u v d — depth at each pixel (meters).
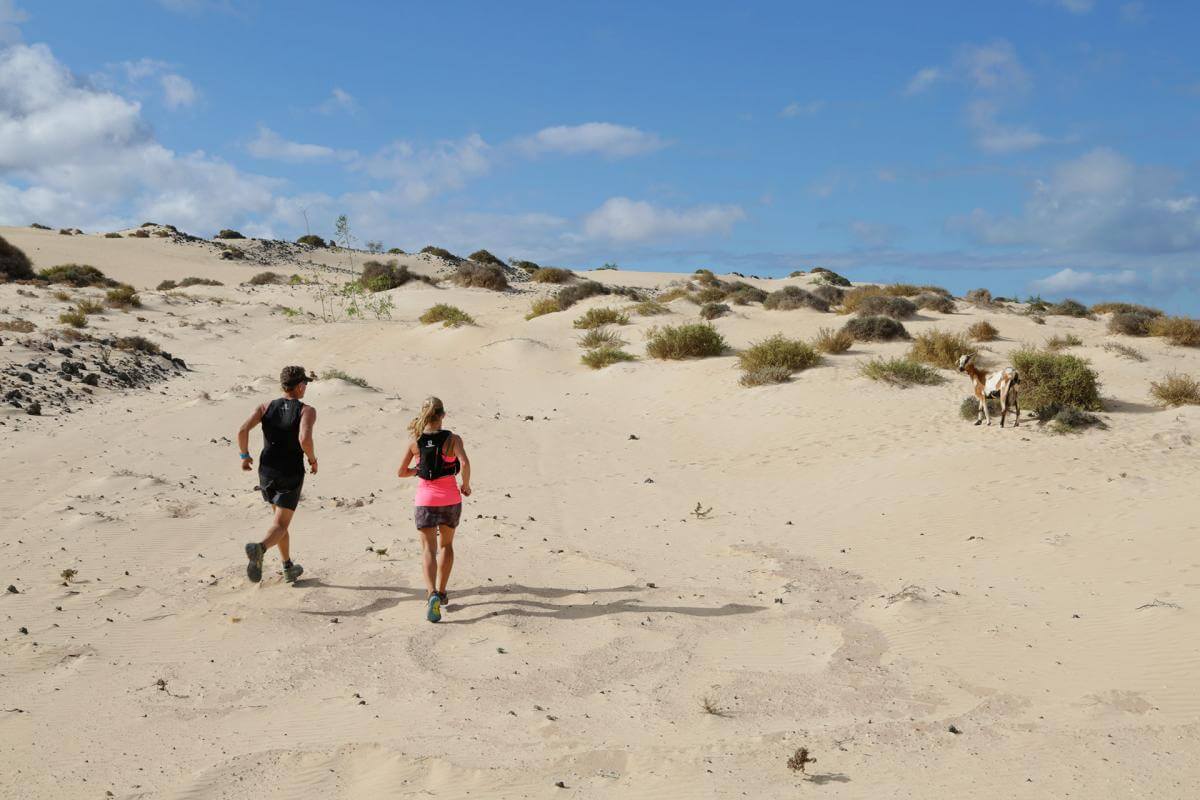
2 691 5.16
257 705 4.98
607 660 5.54
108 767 4.26
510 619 6.31
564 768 4.16
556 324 29.70
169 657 5.72
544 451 14.12
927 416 15.05
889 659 5.36
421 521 6.40
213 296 38.66
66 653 5.75
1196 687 4.52
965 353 19.70
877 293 37.31
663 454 14.10
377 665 5.54
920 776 3.90
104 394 16.30
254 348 25.23
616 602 6.72
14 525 8.77
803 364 19.73
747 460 13.41
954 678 4.99
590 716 4.73
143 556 8.01
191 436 13.61
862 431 14.48
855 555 7.99
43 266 48.72
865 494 10.55
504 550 8.31
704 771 4.06
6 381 15.16
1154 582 6.23
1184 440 12.10
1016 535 8.09
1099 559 6.99
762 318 29.23
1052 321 30.91
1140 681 4.67
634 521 9.77
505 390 20.48
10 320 23.08
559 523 9.60
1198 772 3.73
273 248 68.75
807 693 4.92
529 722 4.67
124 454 12.09
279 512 7.01
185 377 19.69
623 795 3.90
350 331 29.08
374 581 7.29
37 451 11.73
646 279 63.72
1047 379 15.00
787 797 3.80
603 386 20.66
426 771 4.16
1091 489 9.60
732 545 8.56
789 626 6.08
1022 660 5.14
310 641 5.98
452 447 6.48
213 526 9.08
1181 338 24.28
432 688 5.15
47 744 4.50
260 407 7.05
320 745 4.46
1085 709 4.43
